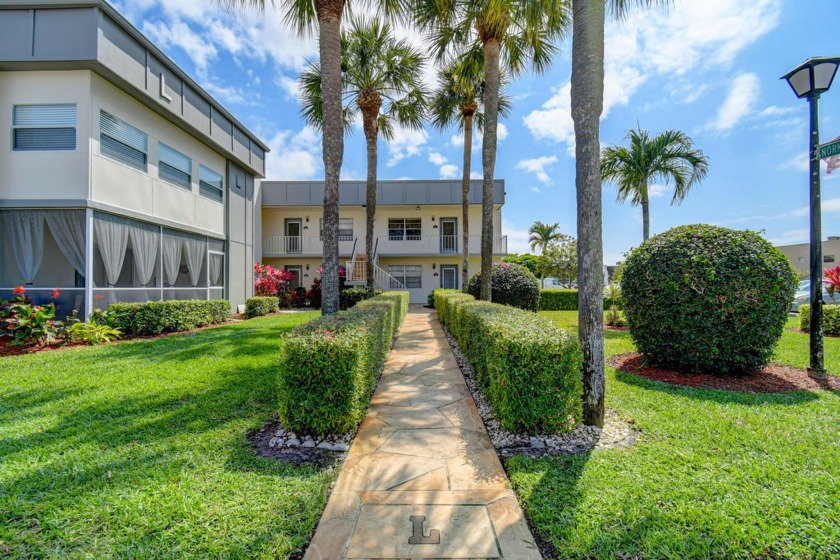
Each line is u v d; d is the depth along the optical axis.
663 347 4.88
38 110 7.43
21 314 6.61
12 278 7.48
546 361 2.99
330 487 2.37
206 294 11.27
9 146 7.42
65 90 7.40
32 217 7.48
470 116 12.51
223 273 12.27
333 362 3.03
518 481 2.37
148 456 2.73
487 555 1.76
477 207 19.48
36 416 3.51
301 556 1.77
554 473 2.46
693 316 4.58
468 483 2.41
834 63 4.58
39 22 7.11
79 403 3.85
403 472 2.56
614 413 3.50
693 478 2.35
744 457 2.61
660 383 4.39
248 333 8.58
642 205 12.63
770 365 5.14
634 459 2.63
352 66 10.43
